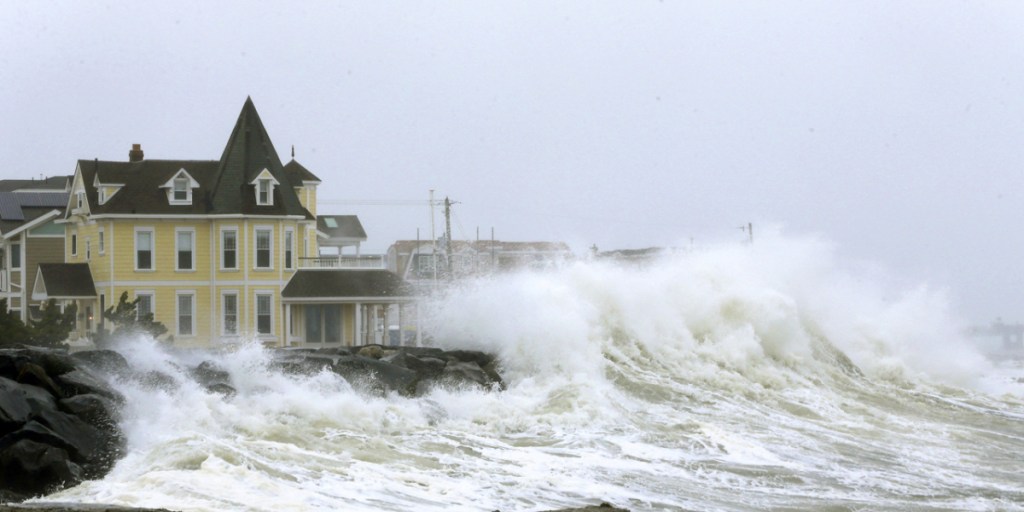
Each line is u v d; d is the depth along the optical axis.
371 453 37.25
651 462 38.75
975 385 62.28
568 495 33.44
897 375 59.84
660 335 55.84
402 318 89.56
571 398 47.06
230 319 87.19
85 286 88.50
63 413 34.75
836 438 44.22
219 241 87.12
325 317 89.38
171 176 87.38
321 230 130.50
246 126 90.00
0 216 104.94
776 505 33.50
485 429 43.12
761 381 54.44
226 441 36.06
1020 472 39.44
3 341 60.84
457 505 31.27
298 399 41.41
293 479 32.59
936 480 37.72
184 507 28.89
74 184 93.00
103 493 30.44
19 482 32.09
